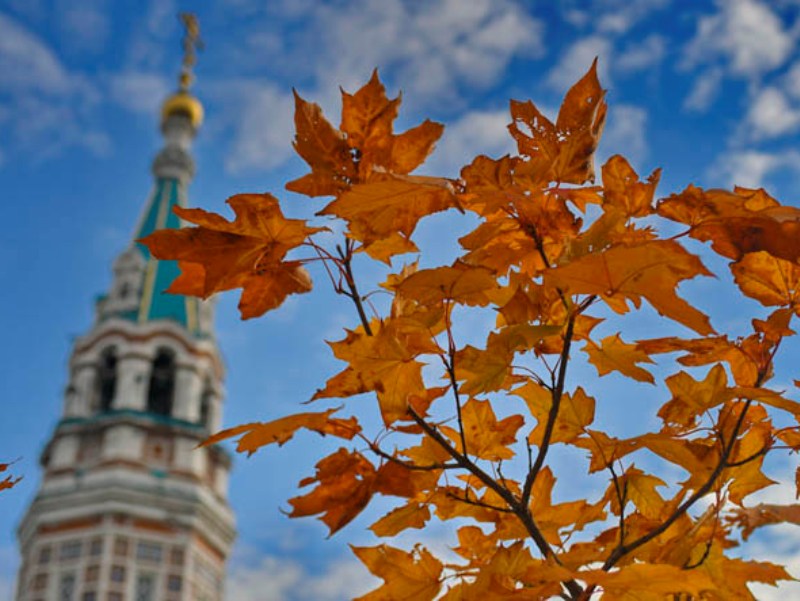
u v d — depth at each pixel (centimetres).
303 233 288
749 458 325
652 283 242
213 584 5094
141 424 5097
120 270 5647
